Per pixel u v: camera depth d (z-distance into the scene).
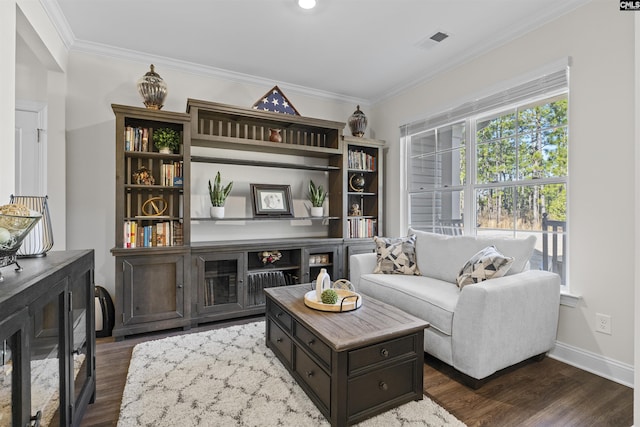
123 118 2.74
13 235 1.16
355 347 1.57
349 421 1.59
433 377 2.13
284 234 3.91
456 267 2.77
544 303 2.23
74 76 2.96
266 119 3.46
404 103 3.98
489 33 2.79
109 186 3.09
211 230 3.50
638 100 0.85
